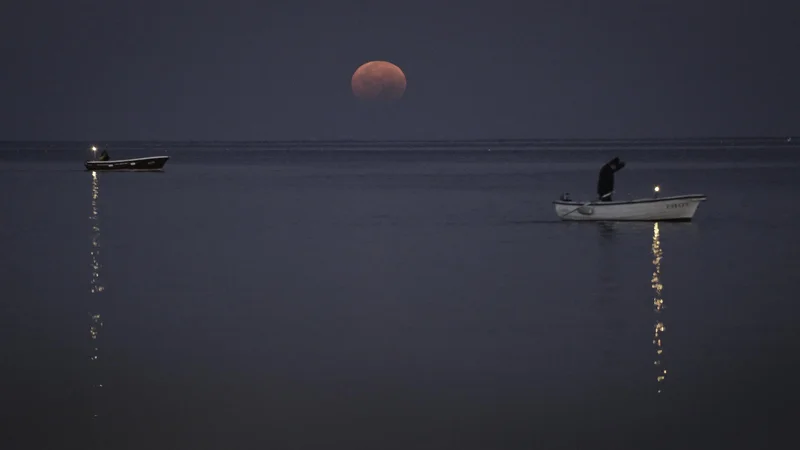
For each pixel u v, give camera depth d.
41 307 85.25
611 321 78.19
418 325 77.62
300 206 193.50
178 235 139.88
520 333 74.50
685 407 56.88
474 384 61.53
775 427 53.62
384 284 96.12
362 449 51.09
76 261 112.56
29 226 152.50
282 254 118.69
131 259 114.38
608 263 109.50
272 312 82.75
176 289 93.81
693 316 79.56
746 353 67.69
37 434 53.44
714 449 50.91
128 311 83.44
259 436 53.12
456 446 51.59
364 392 60.16
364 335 74.31
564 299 87.62
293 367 65.62
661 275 100.38
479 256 116.31
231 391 60.59
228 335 74.56
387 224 156.25
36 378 63.28
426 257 115.62
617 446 51.44
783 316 78.88
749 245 124.44
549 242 130.12
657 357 67.00
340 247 125.56
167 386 61.56
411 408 57.31
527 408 57.06
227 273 103.50
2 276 101.88
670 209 153.38
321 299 88.44
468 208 188.50
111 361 67.38
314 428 54.22
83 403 58.47
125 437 53.03
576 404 57.66
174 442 52.22
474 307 84.31
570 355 67.94
